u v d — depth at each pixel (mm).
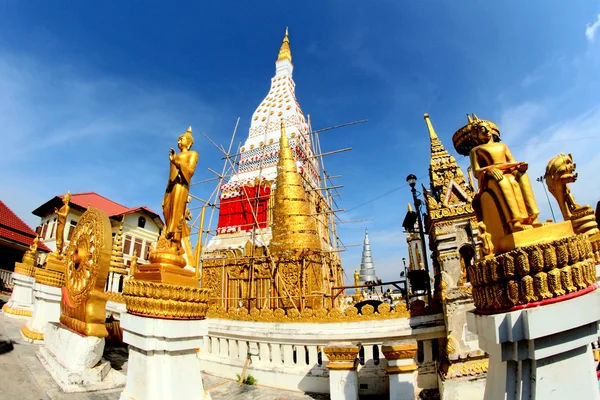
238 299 21281
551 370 4762
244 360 14391
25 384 8742
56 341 11188
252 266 21609
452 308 11188
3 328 16062
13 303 20641
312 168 31594
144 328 7598
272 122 34250
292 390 12773
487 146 6145
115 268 22531
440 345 12023
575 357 4867
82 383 8852
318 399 11781
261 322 14391
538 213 5367
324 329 13219
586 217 8984
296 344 13469
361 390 12383
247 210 29266
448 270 11875
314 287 20141
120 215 39656
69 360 9594
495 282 5234
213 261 23641
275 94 38000
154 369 7555
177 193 8656
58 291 15086
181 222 8758
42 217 39438
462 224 12289
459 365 10586
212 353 15672
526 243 5102
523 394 4793
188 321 7949
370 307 13094
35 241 22641
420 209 14266
